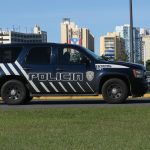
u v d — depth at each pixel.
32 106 15.98
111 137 9.09
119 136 9.18
